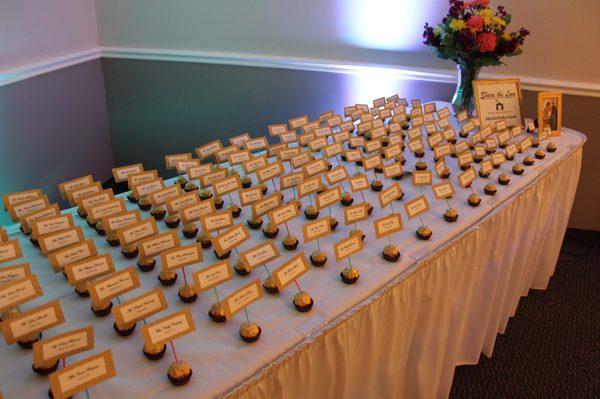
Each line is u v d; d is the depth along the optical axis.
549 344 2.12
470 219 1.53
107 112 3.49
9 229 1.42
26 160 2.68
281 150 1.81
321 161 1.69
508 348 2.08
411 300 1.30
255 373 0.95
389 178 1.71
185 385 0.90
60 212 1.38
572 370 1.98
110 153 3.63
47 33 2.69
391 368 1.32
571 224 3.08
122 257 1.29
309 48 2.99
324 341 1.06
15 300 0.98
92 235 1.39
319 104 3.13
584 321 2.29
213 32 3.08
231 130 3.38
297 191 1.55
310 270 1.25
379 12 2.78
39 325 0.93
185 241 1.38
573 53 2.62
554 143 2.20
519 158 2.01
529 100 2.79
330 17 2.87
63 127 2.98
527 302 2.40
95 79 3.27
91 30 3.14
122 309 0.95
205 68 3.20
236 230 1.25
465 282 1.53
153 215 1.47
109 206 1.39
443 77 2.81
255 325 1.02
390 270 1.26
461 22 2.10
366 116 2.18
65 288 1.16
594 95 2.67
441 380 1.67
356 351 1.19
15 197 1.39
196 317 1.07
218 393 0.89
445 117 2.14
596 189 2.92
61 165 3.02
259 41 3.05
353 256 1.32
